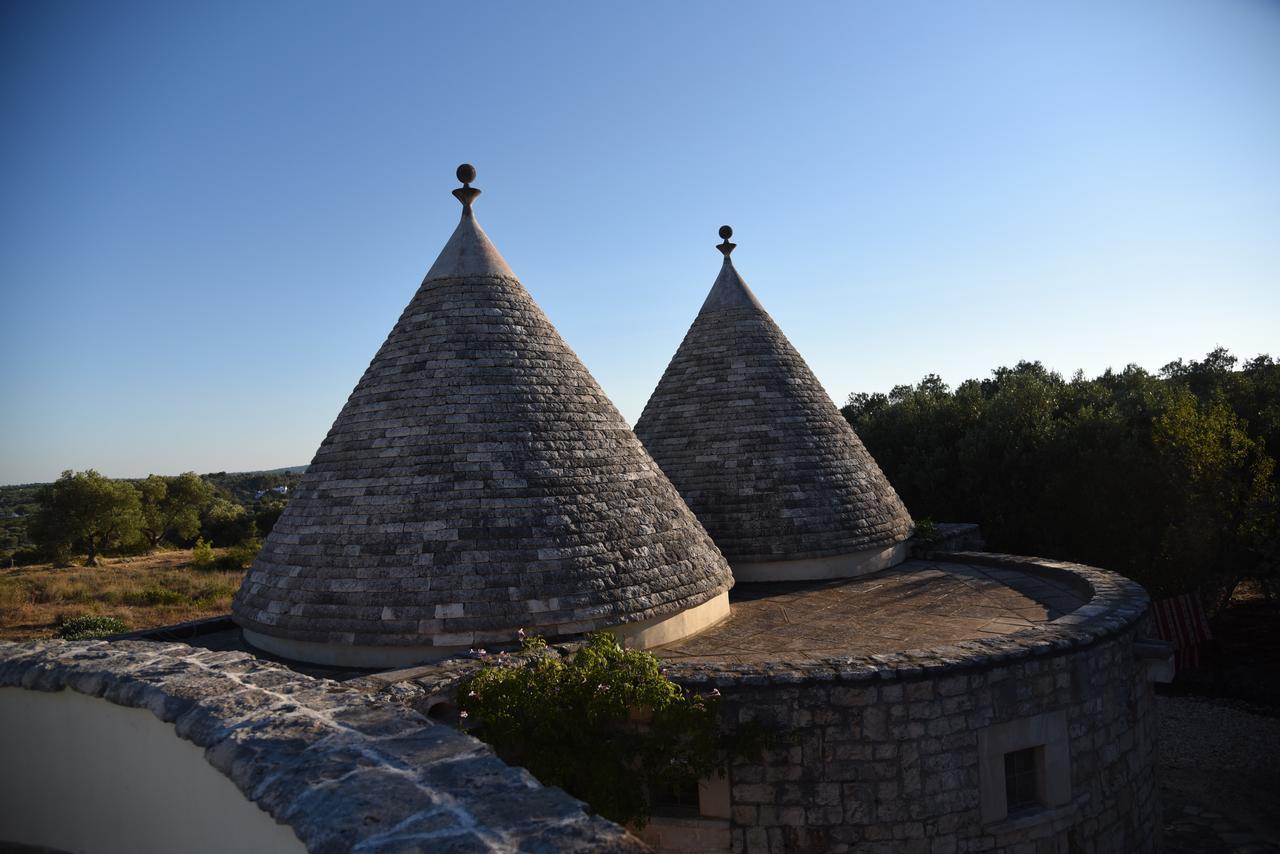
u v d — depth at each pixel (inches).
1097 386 1305.4
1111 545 933.2
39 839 266.7
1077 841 390.9
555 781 326.6
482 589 391.9
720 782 357.7
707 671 359.6
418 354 467.8
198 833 204.8
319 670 393.7
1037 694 382.0
